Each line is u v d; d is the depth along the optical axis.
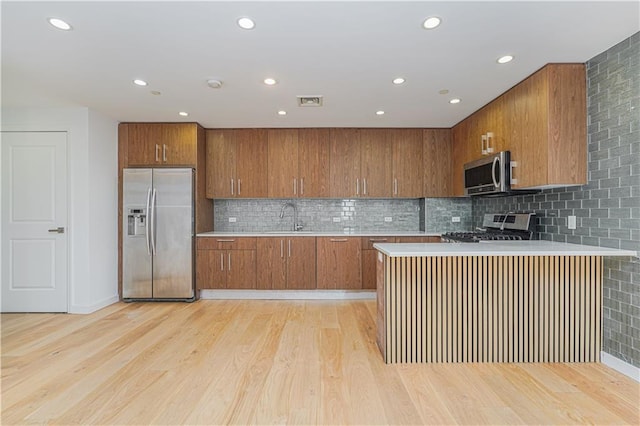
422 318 2.41
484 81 2.78
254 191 4.31
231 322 3.26
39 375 2.20
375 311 3.63
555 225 2.81
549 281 2.42
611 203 2.26
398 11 1.80
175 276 3.98
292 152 4.30
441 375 2.22
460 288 2.42
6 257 3.55
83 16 1.83
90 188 3.55
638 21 1.91
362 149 4.32
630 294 2.15
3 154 3.53
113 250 3.93
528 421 1.72
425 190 4.33
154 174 3.96
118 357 2.47
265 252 4.07
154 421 1.73
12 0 1.68
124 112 3.64
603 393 1.98
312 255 4.09
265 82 2.79
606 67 2.27
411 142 4.33
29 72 2.58
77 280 3.54
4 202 3.54
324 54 2.30
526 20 1.89
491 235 3.44
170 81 2.77
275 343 2.74
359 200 4.70
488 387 2.06
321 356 2.50
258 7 1.76
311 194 4.30
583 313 2.41
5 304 3.54
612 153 2.24
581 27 1.97
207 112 3.63
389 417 1.76
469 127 3.79
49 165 3.53
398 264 2.39
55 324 3.19
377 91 3.01
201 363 2.37
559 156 2.44
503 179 2.95
